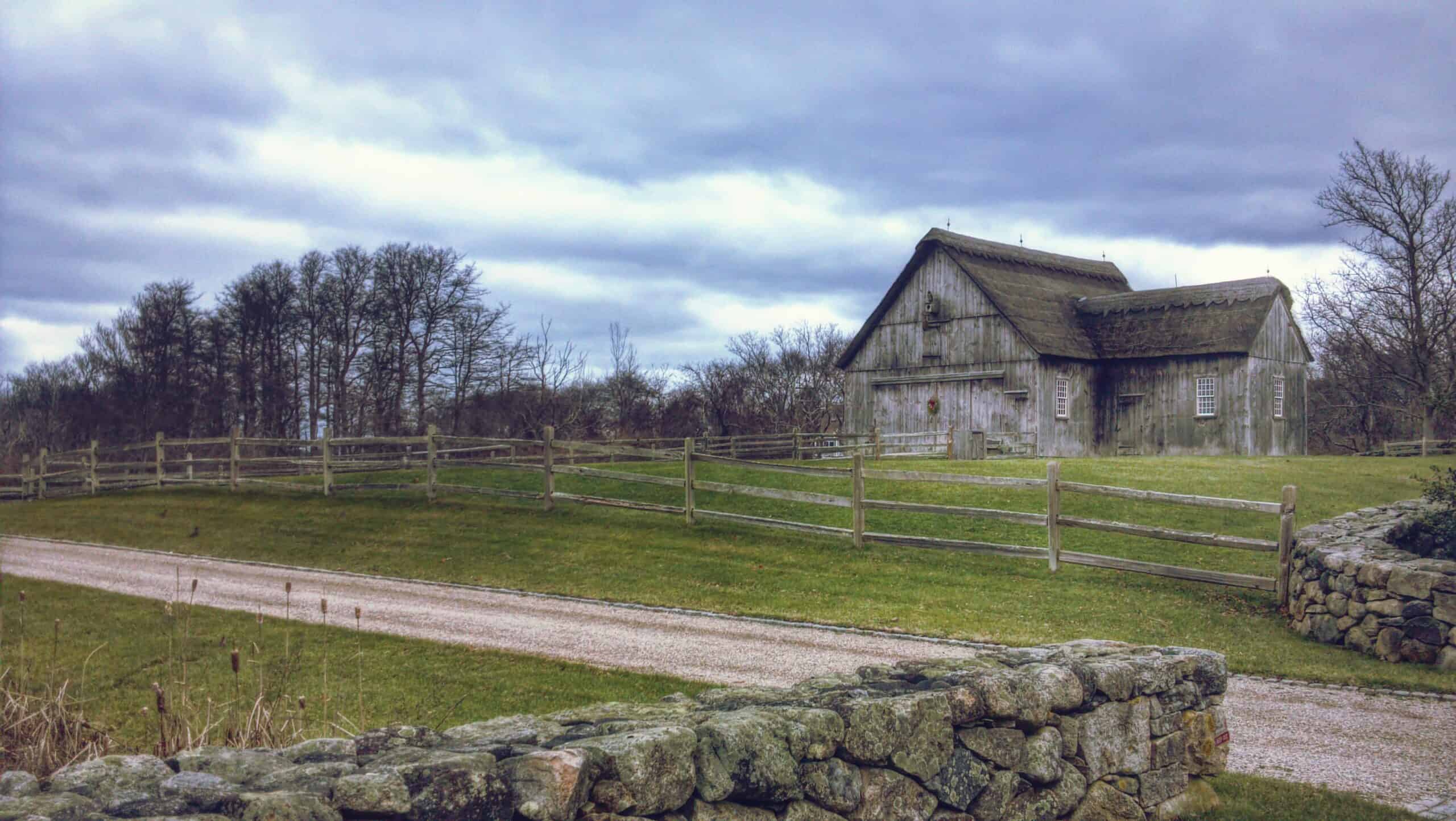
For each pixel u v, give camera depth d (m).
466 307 54.94
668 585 16.02
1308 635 12.66
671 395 54.44
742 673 10.79
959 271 38.34
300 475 29.03
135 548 22.19
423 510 23.06
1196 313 37.03
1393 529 13.73
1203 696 7.02
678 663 11.27
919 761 5.32
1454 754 8.20
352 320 57.44
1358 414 53.69
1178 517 18.84
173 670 11.34
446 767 3.85
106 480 31.70
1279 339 37.97
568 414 47.38
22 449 59.72
